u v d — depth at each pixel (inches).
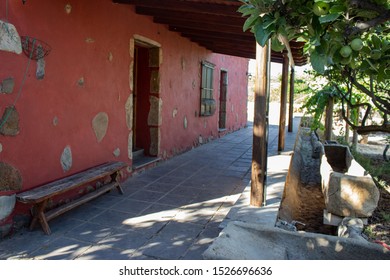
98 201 145.6
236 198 152.7
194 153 262.5
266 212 126.9
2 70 104.0
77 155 140.1
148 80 214.2
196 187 169.3
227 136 381.1
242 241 74.7
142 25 186.9
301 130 425.7
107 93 158.6
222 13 144.1
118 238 109.9
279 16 44.0
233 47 281.7
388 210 162.6
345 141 339.9
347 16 41.9
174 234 113.6
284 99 259.6
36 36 116.1
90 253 99.3
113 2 159.0
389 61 51.4
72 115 136.2
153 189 164.6
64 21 129.0
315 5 40.4
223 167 215.2
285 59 258.7
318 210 190.4
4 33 103.6
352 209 143.1
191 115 275.6
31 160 116.9
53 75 125.0
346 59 43.9
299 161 278.2
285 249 76.8
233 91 421.1
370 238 127.0
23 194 108.6
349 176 145.5
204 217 129.1
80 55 138.9
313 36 42.8
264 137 132.3
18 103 110.5
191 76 269.3
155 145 216.5
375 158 329.4
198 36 242.1
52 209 125.6
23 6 110.3
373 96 54.1
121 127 172.2
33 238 108.3
